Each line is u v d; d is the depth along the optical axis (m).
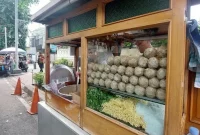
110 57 1.83
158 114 1.34
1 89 7.75
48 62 3.13
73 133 2.04
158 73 1.32
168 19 1.18
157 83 1.33
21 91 6.96
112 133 1.66
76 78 3.32
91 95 2.01
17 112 4.84
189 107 1.65
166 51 1.30
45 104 3.05
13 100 6.00
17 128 3.86
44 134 2.90
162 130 1.31
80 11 2.03
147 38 1.74
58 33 2.67
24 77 11.39
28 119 4.36
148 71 1.38
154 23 1.27
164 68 1.30
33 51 21.27
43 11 2.44
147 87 1.41
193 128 1.45
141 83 1.44
